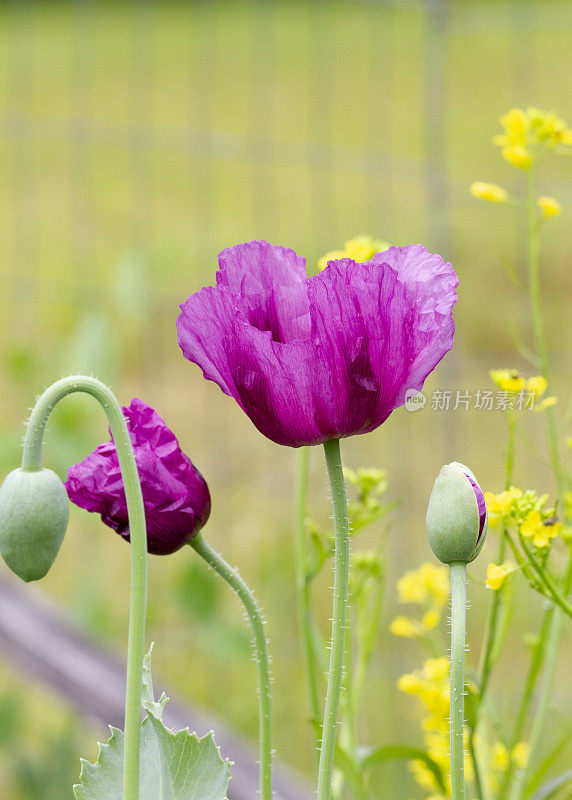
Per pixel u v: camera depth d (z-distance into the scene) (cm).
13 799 250
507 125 133
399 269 109
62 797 237
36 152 769
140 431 111
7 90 838
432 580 141
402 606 262
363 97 764
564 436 301
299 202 627
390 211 593
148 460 110
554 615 127
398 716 252
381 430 351
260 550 333
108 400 105
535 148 133
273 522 351
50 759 242
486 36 756
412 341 107
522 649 274
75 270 534
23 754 246
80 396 272
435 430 347
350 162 654
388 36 762
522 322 480
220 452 396
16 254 575
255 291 110
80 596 302
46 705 290
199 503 111
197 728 201
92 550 342
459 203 591
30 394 297
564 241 564
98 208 655
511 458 122
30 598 248
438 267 108
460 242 560
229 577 112
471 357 457
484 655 123
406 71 764
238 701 284
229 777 109
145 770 110
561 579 125
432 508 107
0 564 253
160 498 110
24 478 105
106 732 230
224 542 343
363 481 132
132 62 848
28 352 299
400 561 267
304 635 127
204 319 107
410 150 671
